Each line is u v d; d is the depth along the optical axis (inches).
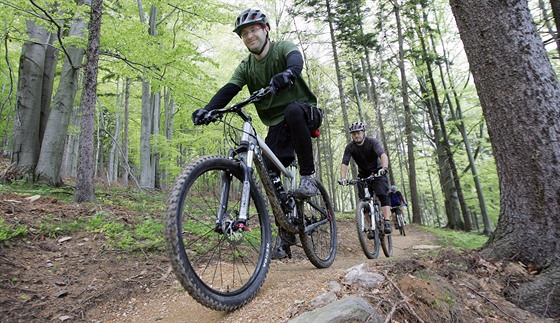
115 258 136.6
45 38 317.7
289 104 109.0
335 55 650.2
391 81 748.0
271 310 82.3
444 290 90.6
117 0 426.3
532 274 108.6
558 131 116.7
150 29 468.4
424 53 567.8
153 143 609.9
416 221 621.3
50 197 213.2
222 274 121.8
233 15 375.6
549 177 114.4
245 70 113.1
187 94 322.3
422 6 550.0
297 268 141.3
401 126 1087.6
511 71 123.0
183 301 105.4
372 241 210.7
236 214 86.4
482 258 118.5
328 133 1042.7
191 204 78.3
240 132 98.5
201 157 82.2
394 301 80.9
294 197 110.3
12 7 242.1
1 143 603.2
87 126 225.3
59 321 96.1
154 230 180.7
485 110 131.3
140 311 103.9
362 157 210.4
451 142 756.6
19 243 134.1
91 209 198.4
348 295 82.7
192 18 379.9
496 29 126.7
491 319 87.2
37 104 300.0
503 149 124.7
